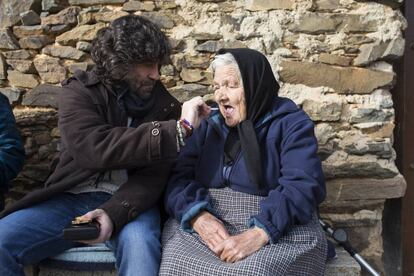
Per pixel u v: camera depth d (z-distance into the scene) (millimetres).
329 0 2521
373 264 2566
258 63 2098
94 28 2582
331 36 2525
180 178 2184
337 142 2535
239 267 1740
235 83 2090
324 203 2543
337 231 2281
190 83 2598
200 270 1781
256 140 2064
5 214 2053
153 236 1987
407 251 2836
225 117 2146
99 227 1926
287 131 2072
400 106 2773
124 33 1993
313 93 2541
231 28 2551
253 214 2008
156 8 2570
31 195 2047
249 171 2049
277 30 2527
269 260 1765
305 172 1971
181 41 2568
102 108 2096
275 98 2184
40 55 2629
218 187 2145
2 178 2139
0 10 2602
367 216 2555
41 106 2637
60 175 2086
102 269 2068
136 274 1877
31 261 2002
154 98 2184
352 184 2525
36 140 2645
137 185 2064
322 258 1963
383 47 2496
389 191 2520
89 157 1964
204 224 1959
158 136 1937
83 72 2164
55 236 2033
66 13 2582
